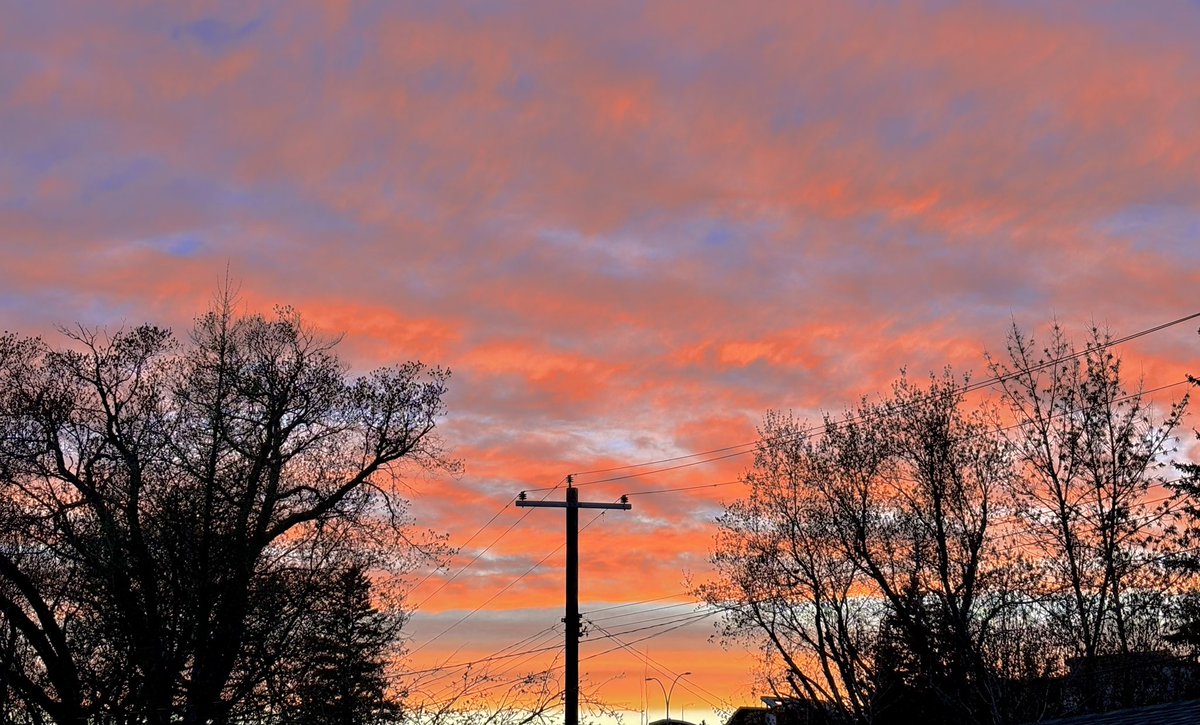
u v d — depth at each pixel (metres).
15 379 29.94
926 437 35.41
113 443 29.33
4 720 30.20
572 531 30.42
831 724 38.34
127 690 28.95
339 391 31.83
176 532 28.58
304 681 28.97
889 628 37.78
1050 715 35.50
